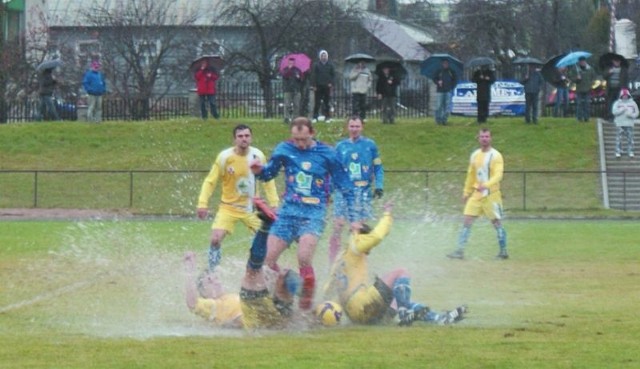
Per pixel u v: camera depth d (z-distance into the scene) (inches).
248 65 3061.0
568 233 1391.5
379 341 576.4
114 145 2287.2
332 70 2217.0
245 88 2795.3
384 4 4434.1
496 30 3548.2
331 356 534.0
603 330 612.7
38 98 2659.9
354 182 900.6
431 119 2456.9
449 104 2465.6
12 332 610.2
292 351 547.8
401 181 2044.8
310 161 685.3
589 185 2052.2
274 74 2957.7
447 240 1250.6
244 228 1398.9
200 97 2393.0
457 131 2320.4
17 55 2876.5
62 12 3415.4
